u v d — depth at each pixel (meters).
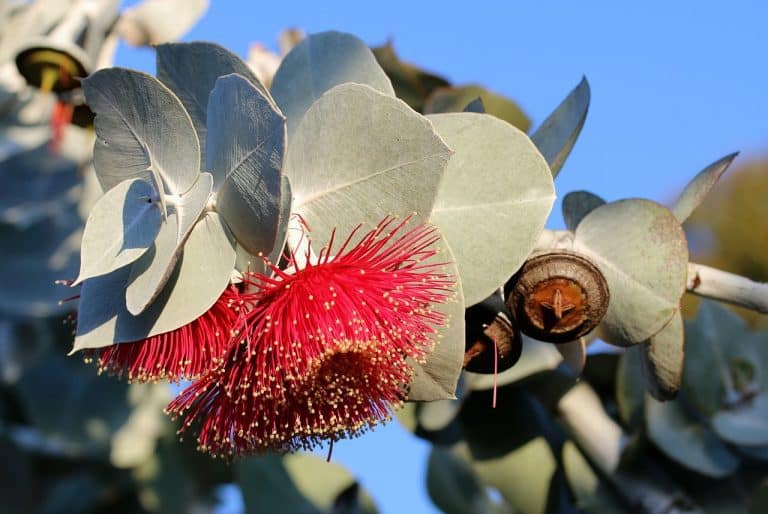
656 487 0.77
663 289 0.65
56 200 0.97
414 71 0.82
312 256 0.61
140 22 0.91
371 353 0.60
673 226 0.65
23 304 0.95
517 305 0.64
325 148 0.61
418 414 0.77
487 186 0.62
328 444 0.64
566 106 0.67
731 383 0.78
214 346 0.60
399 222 0.60
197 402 0.63
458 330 0.61
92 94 0.60
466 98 0.79
